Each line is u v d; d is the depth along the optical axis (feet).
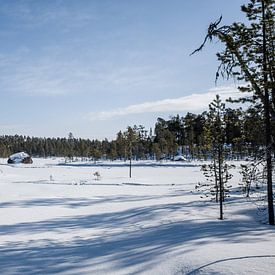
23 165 338.13
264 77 47.78
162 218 64.85
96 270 28.48
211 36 33.81
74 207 90.33
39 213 80.43
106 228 61.36
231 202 79.25
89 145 532.32
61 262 32.58
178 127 422.82
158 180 175.01
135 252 33.37
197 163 320.91
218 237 37.99
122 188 139.03
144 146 422.41
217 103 67.15
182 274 24.41
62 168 299.58
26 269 30.83
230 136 65.62
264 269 22.89
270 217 51.39
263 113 51.78
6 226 64.23
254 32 48.70
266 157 50.65
